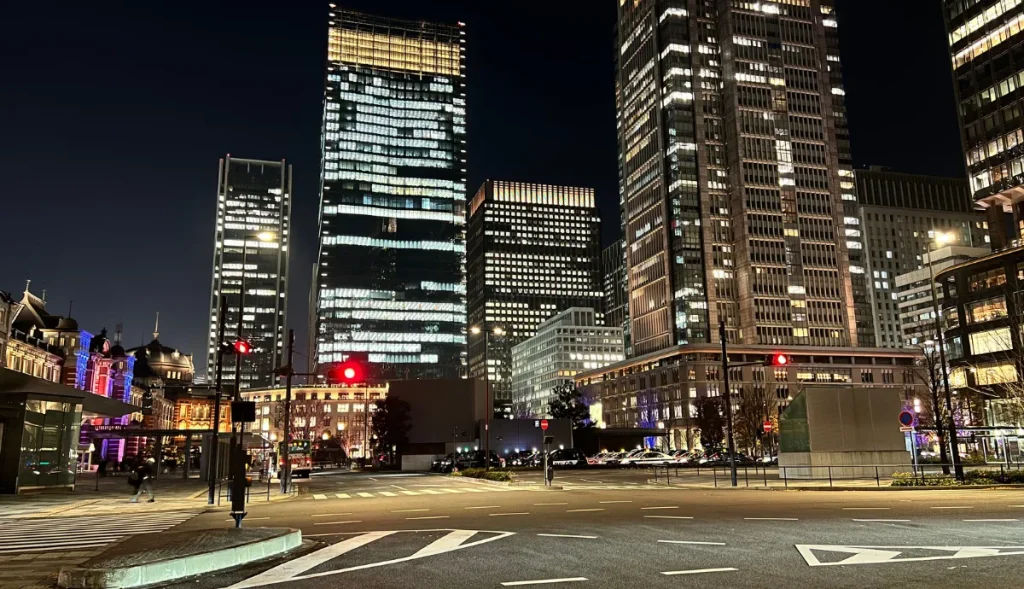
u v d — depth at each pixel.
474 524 18.02
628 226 190.12
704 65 177.25
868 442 40.94
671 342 165.88
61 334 87.69
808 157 173.62
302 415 150.12
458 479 52.22
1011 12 91.81
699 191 169.88
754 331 159.62
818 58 180.88
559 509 22.30
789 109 175.38
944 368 39.44
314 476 69.94
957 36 99.88
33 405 39.19
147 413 117.69
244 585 10.40
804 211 170.12
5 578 11.72
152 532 18.45
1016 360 66.44
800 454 41.19
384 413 86.94
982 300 87.12
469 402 87.88
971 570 10.51
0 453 37.81
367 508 24.69
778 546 13.23
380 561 12.20
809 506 21.92
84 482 53.78
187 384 156.25
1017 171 89.44
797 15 181.88
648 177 181.38
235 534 13.78
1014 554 11.84
